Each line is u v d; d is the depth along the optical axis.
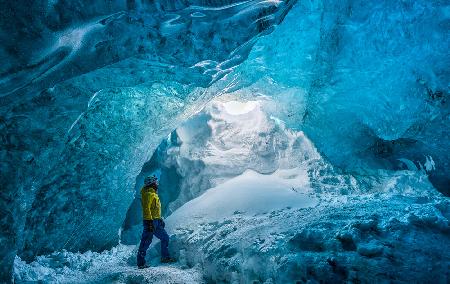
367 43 6.42
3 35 3.50
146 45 4.52
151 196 5.86
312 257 4.16
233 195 7.18
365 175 8.34
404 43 6.17
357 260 3.98
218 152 8.91
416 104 6.78
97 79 4.73
